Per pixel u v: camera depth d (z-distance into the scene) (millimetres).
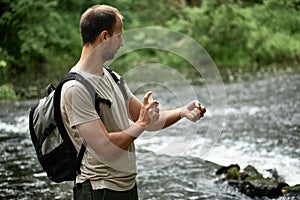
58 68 12250
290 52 14281
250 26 14516
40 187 5199
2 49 11898
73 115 2447
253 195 4793
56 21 12289
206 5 14820
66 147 2553
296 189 4660
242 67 13695
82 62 2506
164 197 4879
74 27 12664
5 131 7699
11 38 12062
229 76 12516
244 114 8469
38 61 12297
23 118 8578
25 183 5316
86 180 2555
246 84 11344
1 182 5352
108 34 2492
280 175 5355
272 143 6680
